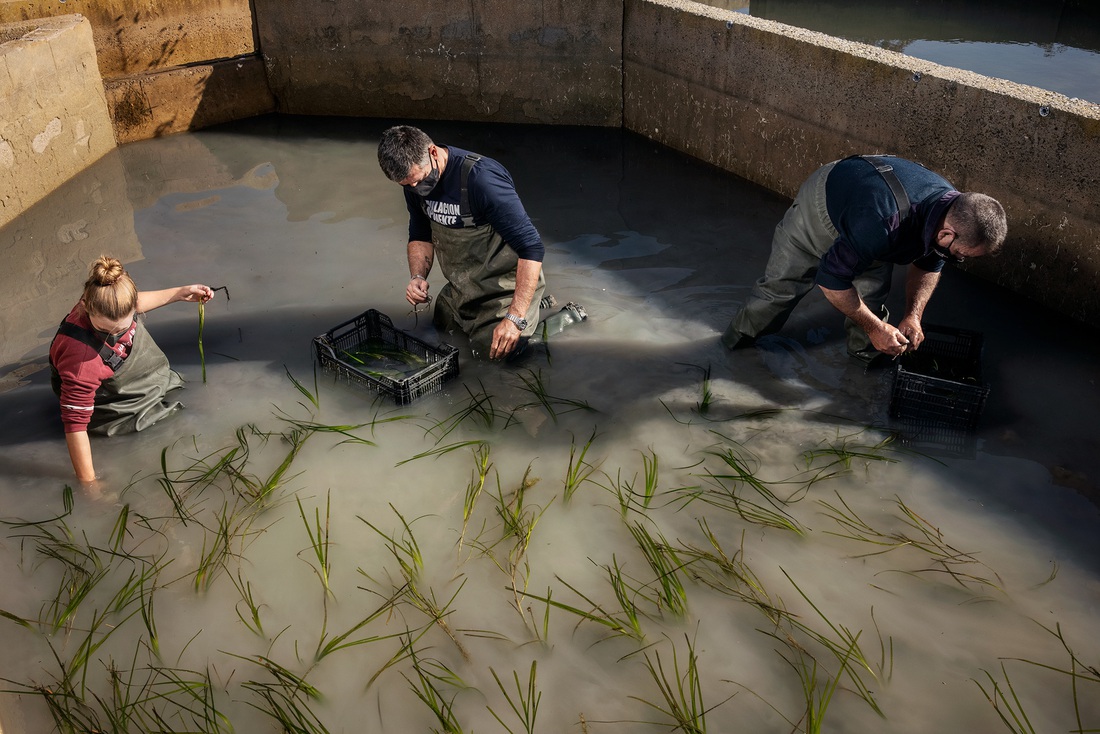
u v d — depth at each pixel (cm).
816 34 567
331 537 340
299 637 301
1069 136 441
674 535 337
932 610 304
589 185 634
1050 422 394
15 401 421
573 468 372
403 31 716
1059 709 270
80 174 656
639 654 292
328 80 750
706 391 414
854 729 266
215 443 390
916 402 388
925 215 329
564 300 498
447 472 372
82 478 364
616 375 433
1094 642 292
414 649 295
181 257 545
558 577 322
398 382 403
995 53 876
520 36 703
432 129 735
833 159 569
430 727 271
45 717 278
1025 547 328
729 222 582
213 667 291
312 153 692
